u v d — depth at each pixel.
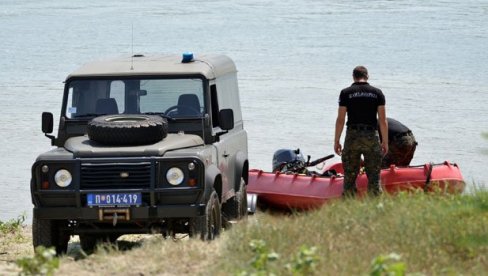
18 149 76.69
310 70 131.88
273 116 92.00
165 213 30.67
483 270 22.22
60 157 30.97
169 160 30.81
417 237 24.41
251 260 23.00
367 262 22.73
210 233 31.30
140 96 33.97
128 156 30.78
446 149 74.31
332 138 80.19
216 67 35.75
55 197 30.88
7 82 122.44
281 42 177.75
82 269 24.72
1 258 33.22
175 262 24.97
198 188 30.77
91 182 30.77
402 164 42.59
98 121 31.97
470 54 149.50
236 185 36.56
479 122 87.56
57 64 146.88
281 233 25.67
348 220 26.30
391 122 42.78
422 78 121.56
